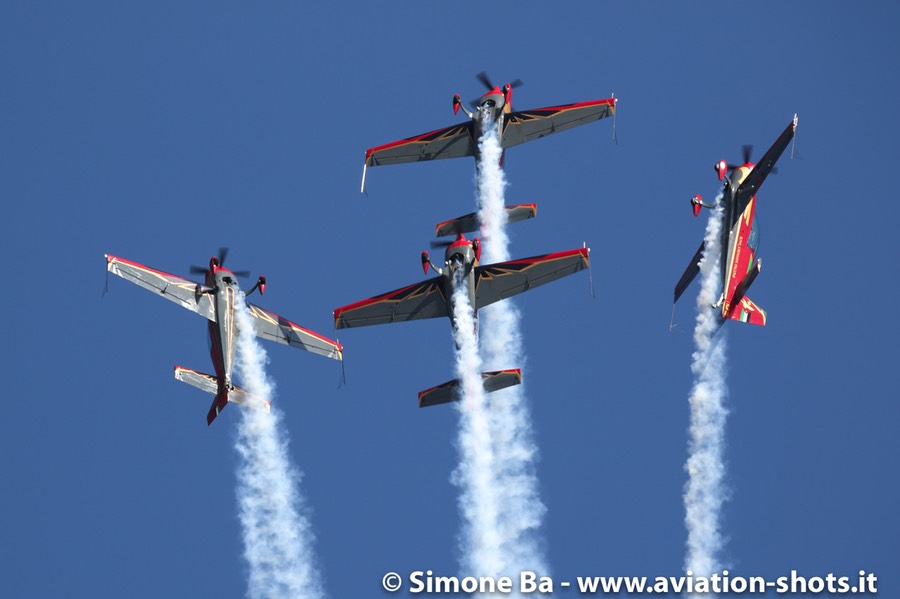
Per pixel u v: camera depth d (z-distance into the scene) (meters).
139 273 194.38
